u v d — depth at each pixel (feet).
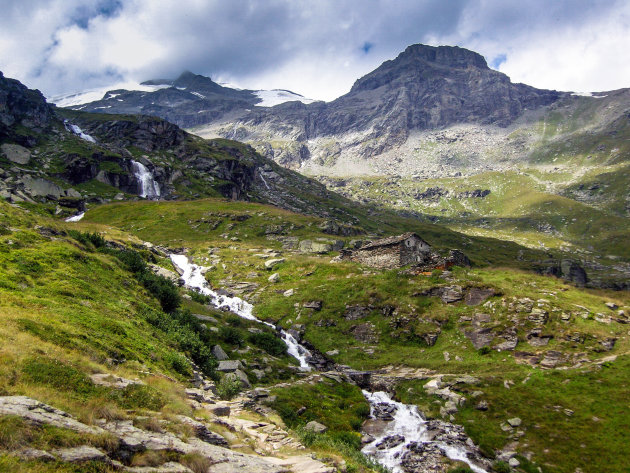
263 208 488.85
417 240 238.48
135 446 45.78
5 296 85.71
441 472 101.81
